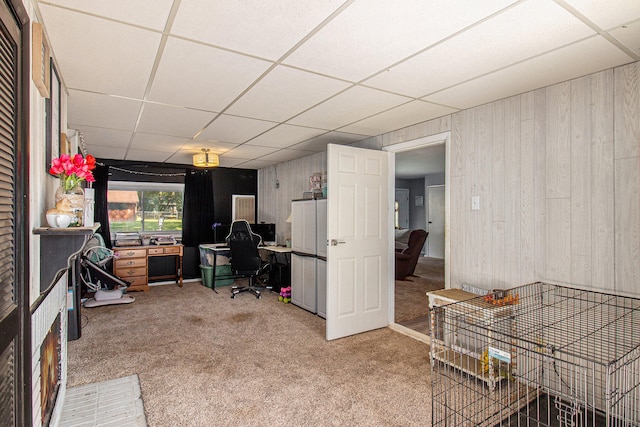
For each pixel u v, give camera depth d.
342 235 3.43
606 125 2.12
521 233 2.55
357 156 3.55
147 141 4.17
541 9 1.47
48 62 1.67
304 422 2.04
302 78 2.24
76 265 3.35
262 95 2.57
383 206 3.75
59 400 2.05
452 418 2.05
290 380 2.54
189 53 1.89
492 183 2.74
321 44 1.79
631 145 2.02
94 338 3.37
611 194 2.10
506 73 2.17
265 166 6.36
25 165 1.21
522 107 2.54
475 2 1.42
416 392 2.38
